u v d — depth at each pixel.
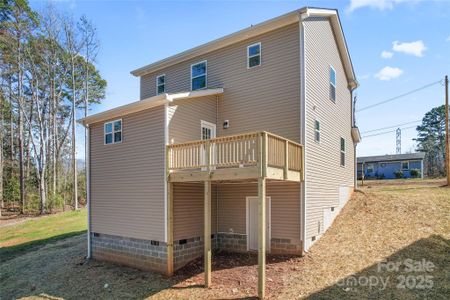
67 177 32.22
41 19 23.95
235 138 7.78
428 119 43.53
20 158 25.53
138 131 10.26
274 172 7.69
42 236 16.25
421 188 15.51
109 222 10.95
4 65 23.84
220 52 12.00
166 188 9.21
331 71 12.74
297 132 9.75
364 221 11.26
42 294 8.62
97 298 7.83
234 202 11.00
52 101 26.92
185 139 10.12
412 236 9.30
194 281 8.19
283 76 10.23
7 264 12.00
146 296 7.56
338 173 12.95
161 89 14.05
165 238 9.11
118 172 10.80
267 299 6.68
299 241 9.36
